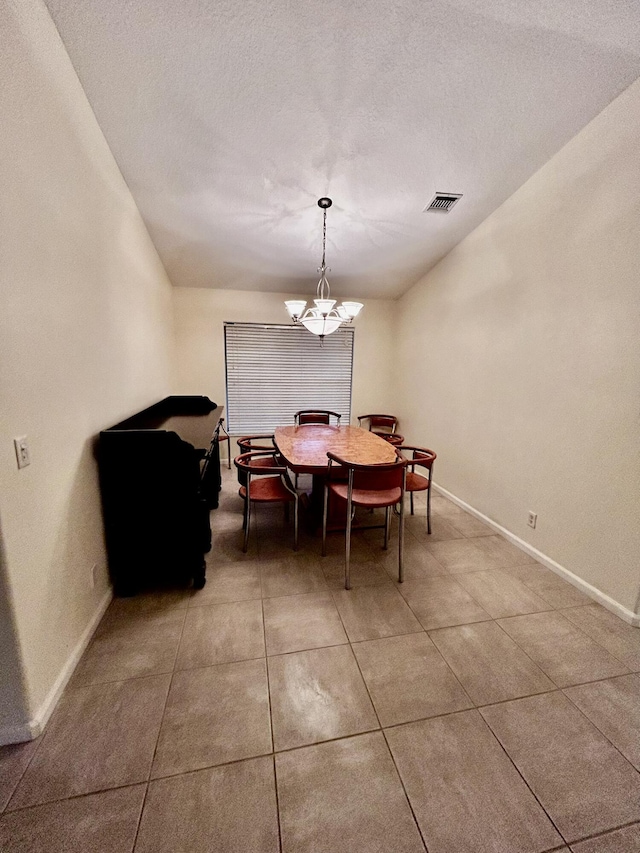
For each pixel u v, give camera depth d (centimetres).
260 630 172
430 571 225
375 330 467
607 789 109
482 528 287
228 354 430
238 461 239
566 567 218
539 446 237
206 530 226
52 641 135
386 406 482
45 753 116
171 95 177
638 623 177
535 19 148
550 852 94
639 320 173
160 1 139
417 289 404
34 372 126
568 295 212
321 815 101
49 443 135
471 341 308
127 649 160
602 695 140
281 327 438
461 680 146
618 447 184
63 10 139
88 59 157
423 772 112
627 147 175
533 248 237
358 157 220
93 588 173
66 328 150
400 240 316
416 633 171
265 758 116
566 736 124
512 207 254
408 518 305
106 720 127
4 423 109
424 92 179
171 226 285
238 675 147
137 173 225
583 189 200
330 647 162
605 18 147
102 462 186
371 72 169
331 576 218
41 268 131
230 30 151
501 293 269
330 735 123
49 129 137
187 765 113
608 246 187
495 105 186
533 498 243
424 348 392
